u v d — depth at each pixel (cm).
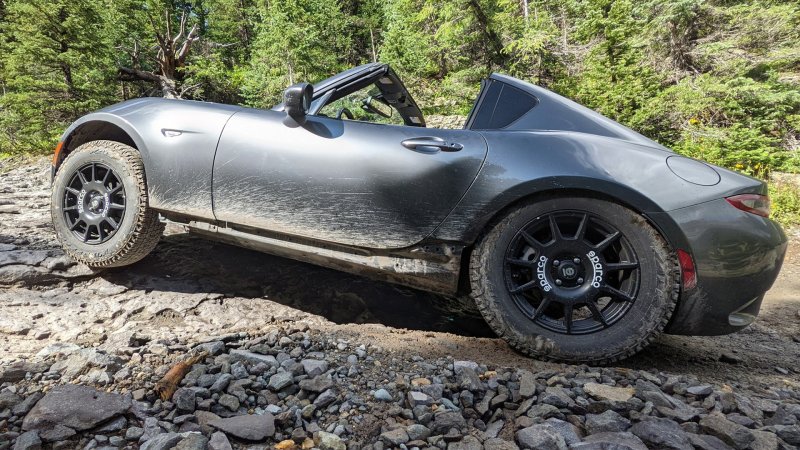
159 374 156
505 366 180
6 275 221
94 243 228
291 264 271
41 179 595
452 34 1588
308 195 201
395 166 193
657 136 1009
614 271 187
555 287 181
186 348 176
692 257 170
